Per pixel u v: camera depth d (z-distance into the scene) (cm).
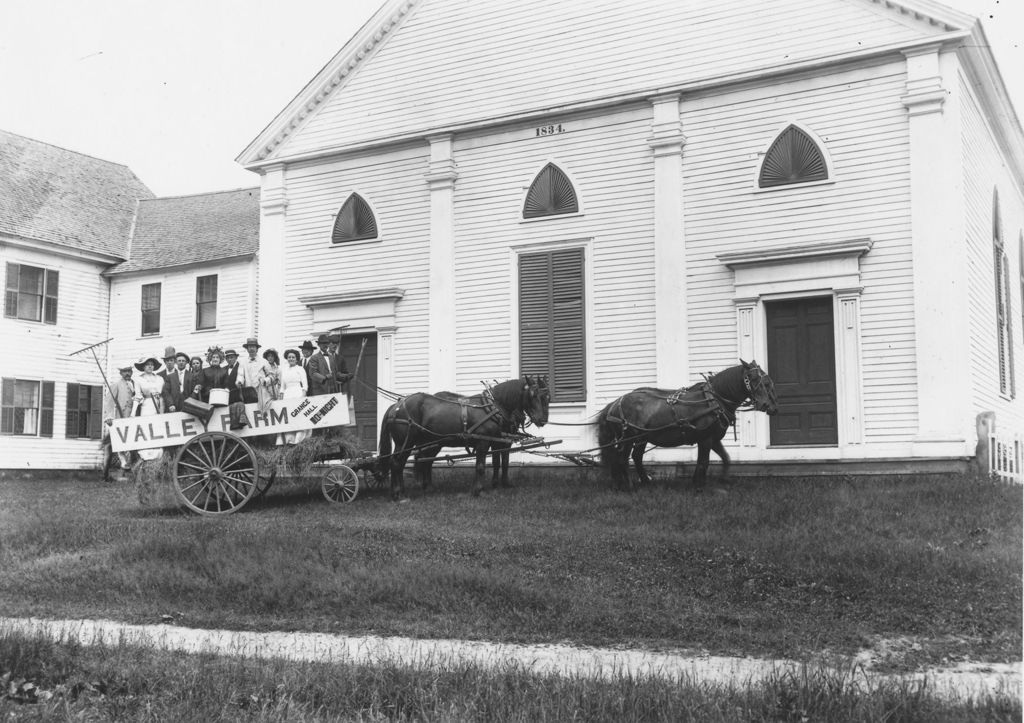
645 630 1008
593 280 2133
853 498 1587
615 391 2089
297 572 1237
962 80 1919
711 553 1253
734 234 2002
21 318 3105
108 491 2297
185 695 783
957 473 1742
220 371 1825
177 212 3566
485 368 2227
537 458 2139
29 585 1265
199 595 1198
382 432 1836
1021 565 1155
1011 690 784
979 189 2058
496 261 2242
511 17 2272
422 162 2352
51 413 3166
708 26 2059
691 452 1973
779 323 1956
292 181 2516
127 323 3350
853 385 1862
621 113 2139
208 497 1739
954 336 1789
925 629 992
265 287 2508
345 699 770
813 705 720
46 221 3253
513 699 743
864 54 1895
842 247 1872
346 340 2406
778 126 1983
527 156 2231
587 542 1331
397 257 2358
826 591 1110
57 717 739
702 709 713
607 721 706
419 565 1238
